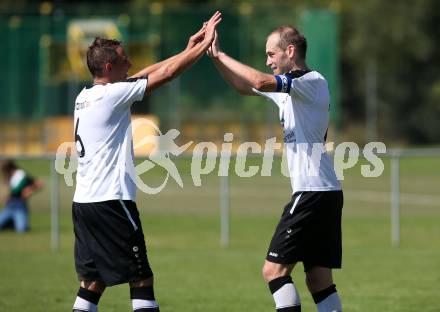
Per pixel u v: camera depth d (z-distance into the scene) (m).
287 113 20.42
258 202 67.44
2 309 28.03
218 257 41.12
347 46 134.62
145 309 19.31
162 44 110.88
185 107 108.88
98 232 19.34
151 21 111.44
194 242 47.25
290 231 20.14
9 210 51.81
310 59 106.06
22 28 110.56
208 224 54.84
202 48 19.28
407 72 129.62
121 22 108.94
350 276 34.94
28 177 52.12
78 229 19.75
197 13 111.12
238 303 29.28
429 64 130.75
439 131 126.38
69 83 108.94
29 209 63.88
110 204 19.22
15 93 110.38
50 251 43.53
